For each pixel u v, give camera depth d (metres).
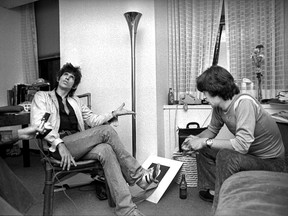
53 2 3.49
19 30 3.70
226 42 2.59
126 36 2.50
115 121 2.01
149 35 2.37
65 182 2.13
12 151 3.35
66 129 1.85
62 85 1.88
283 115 1.92
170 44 2.78
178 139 2.36
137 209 1.52
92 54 2.61
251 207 0.90
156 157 2.24
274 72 2.44
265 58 2.48
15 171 2.62
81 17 2.64
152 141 2.38
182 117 2.59
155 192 1.85
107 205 1.72
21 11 3.69
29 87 3.08
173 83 2.80
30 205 1.60
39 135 1.47
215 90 1.46
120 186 1.49
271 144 1.48
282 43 2.41
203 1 2.63
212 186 1.75
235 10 2.55
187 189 2.05
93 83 2.61
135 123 2.34
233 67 2.58
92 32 2.61
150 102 2.38
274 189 1.03
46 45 3.60
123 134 2.50
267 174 1.20
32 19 3.61
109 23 2.55
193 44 2.66
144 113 2.41
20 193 1.53
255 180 1.13
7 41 3.56
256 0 2.49
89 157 1.58
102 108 2.59
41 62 3.69
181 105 2.58
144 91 2.40
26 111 2.08
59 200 1.81
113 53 2.54
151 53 2.37
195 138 1.66
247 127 1.38
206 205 1.72
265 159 1.47
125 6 2.48
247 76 2.56
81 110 2.02
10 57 3.60
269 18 2.45
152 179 1.70
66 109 1.90
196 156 1.88
